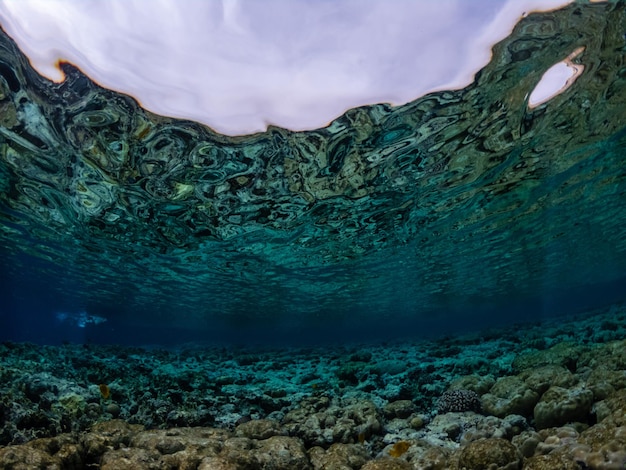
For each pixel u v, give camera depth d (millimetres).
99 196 14805
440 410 8609
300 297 39094
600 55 8891
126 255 24203
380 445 7465
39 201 16500
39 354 16547
